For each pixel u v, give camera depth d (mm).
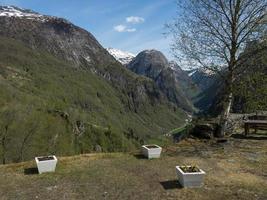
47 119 68562
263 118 24047
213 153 17828
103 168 15469
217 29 19828
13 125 58188
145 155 17516
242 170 14820
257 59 19062
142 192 12406
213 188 12641
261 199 11555
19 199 12000
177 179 13688
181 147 19484
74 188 12953
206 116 23859
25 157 57969
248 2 19188
